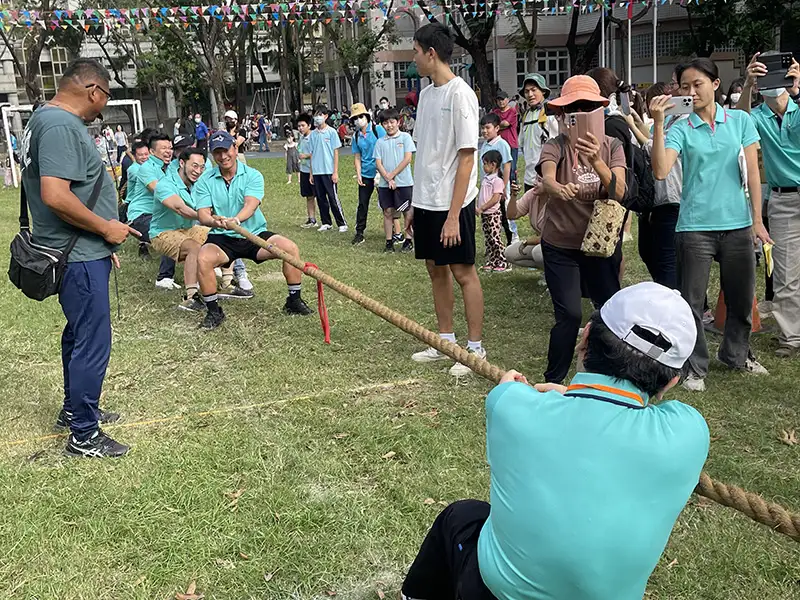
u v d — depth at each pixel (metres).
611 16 24.06
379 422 4.47
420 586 2.49
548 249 4.55
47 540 3.38
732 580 3.02
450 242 5.04
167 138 7.96
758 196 4.70
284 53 41.56
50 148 3.74
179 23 30.94
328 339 5.86
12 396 5.15
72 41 38.81
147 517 3.54
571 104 4.21
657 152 4.40
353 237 10.79
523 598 1.97
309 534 3.40
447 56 4.96
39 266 3.86
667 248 5.36
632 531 1.87
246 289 7.50
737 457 3.92
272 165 24.64
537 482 1.92
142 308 7.28
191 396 5.03
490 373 2.78
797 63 5.08
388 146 9.44
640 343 1.90
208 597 3.01
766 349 5.51
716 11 27.08
